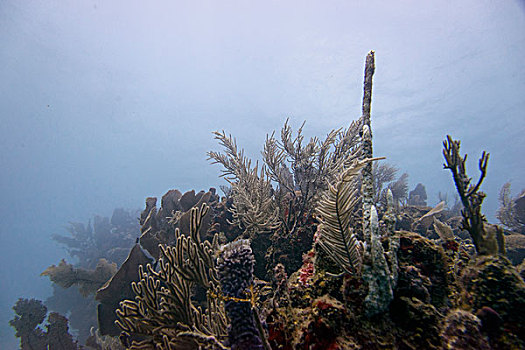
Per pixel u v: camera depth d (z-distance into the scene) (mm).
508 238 6195
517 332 1696
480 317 1814
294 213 5594
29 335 7559
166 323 2719
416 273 2172
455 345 1712
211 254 3139
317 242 2805
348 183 2006
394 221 2295
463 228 2875
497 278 1964
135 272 5547
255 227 5219
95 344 7805
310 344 1961
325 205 2150
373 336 1853
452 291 2457
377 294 1921
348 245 2143
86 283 7812
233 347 1885
